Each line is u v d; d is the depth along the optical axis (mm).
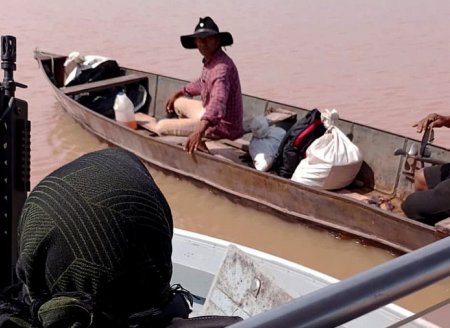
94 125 8375
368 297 1243
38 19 16641
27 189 2145
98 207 1378
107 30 15797
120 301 1402
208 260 3289
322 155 6707
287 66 13266
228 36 7102
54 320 1356
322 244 6395
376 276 1267
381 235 5980
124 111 8477
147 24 16547
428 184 6113
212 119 6988
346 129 7328
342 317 1215
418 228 5617
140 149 7758
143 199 1418
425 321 1613
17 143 2105
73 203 1383
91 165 1455
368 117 10625
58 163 8055
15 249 2068
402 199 6941
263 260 3217
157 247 1419
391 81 12422
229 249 2840
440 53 14391
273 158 7090
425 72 13000
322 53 14281
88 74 9570
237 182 6887
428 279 1327
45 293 1426
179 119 8109
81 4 18484
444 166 6113
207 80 7215
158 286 1444
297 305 1182
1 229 2066
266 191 6684
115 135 8055
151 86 9469
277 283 2670
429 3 19656
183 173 7359
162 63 13250
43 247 1379
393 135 6980
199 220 6918
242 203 6961
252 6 19047
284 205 6605
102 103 9250
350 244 6242
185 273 3211
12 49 2258
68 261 1365
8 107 2062
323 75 12703
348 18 17750
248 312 2676
